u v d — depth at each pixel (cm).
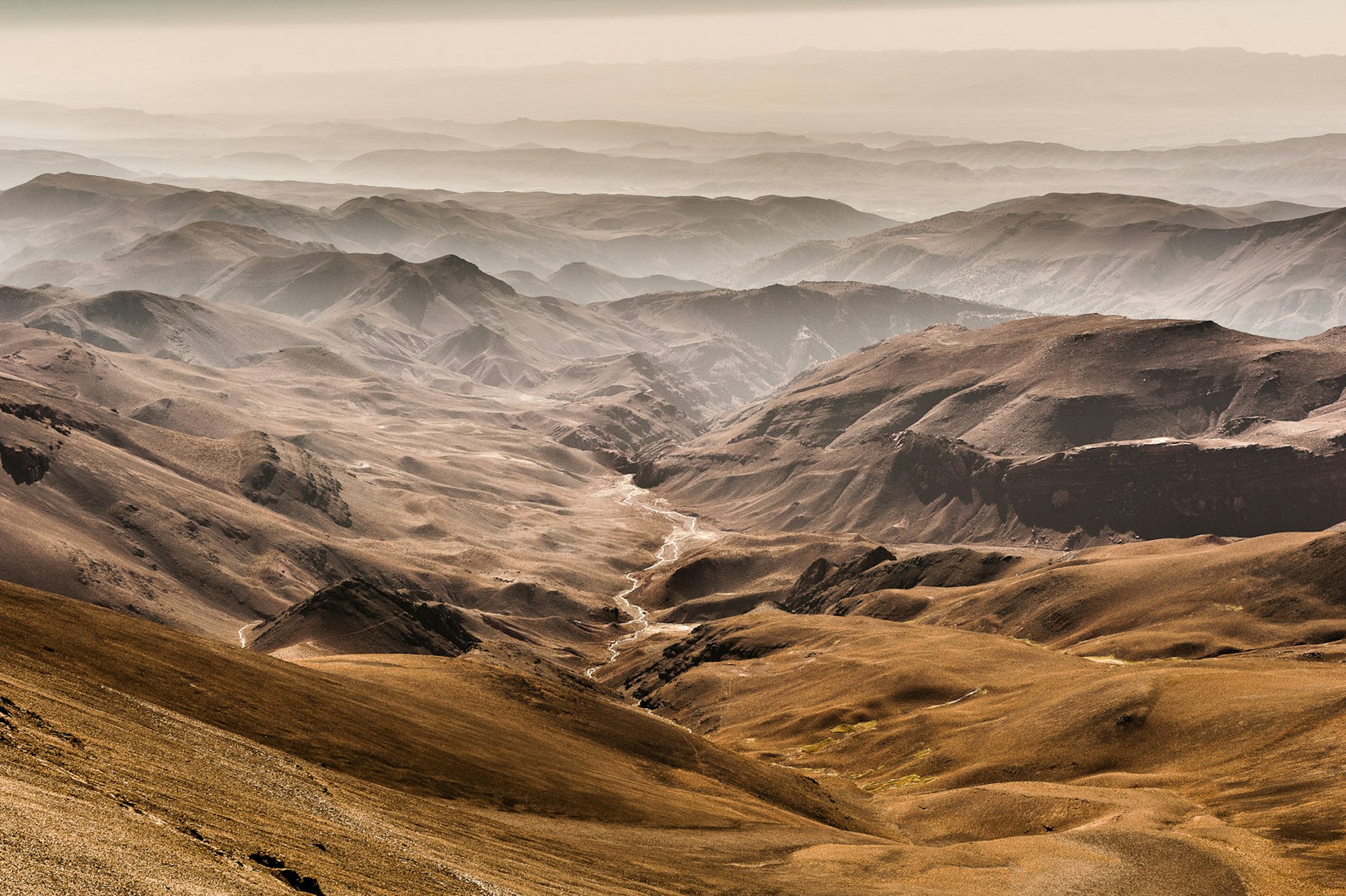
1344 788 13500
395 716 11569
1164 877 11562
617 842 10119
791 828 13288
